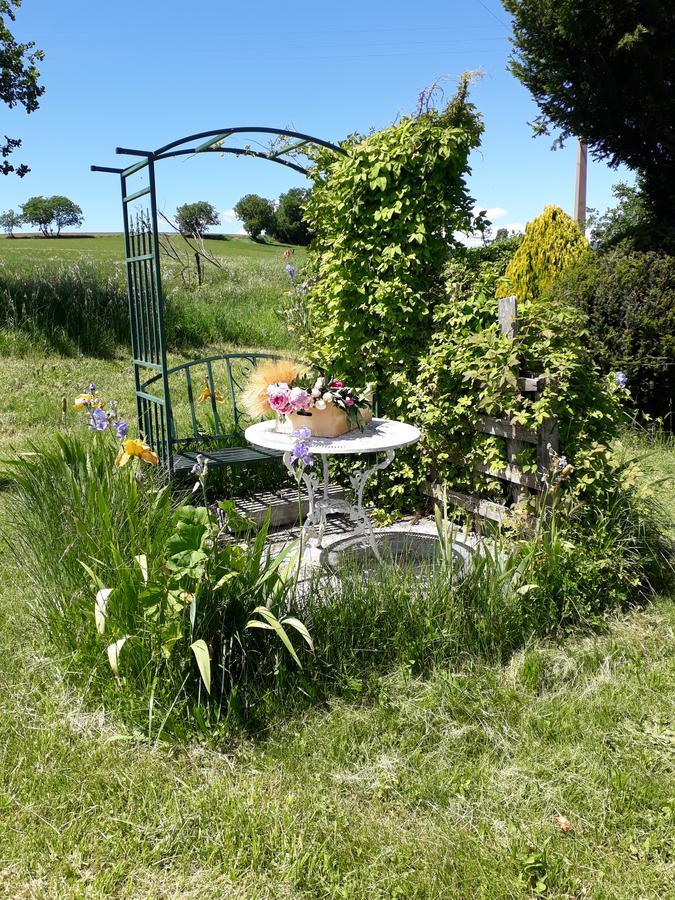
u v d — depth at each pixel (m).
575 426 3.63
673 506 4.42
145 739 2.41
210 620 2.54
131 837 2.01
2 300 10.59
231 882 1.87
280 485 5.21
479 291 4.53
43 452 3.97
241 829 2.03
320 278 5.47
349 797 2.20
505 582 3.09
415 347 4.77
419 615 2.89
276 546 4.32
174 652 2.50
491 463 4.01
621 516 3.52
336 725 2.49
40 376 8.84
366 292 4.88
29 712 2.53
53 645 2.89
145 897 1.83
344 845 1.99
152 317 4.59
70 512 3.18
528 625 3.06
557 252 8.30
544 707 2.61
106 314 11.03
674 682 2.76
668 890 1.86
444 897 1.84
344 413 3.67
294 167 5.28
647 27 7.03
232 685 2.48
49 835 2.00
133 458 3.53
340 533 4.56
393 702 2.61
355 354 4.98
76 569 2.93
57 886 1.85
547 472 3.62
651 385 6.29
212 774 2.27
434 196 4.66
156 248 4.23
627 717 2.57
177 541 2.50
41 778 2.21
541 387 3.64
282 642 2.67
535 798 2.18
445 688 2.66
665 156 8.13
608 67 7.48
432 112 4.96
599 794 2.18
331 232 5.19
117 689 2.49
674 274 6.10
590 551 3.35
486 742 2.45
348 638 2.80
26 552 3.47
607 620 3.23
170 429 4.46
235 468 5.02
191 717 2.44
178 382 8.97
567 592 3.18
